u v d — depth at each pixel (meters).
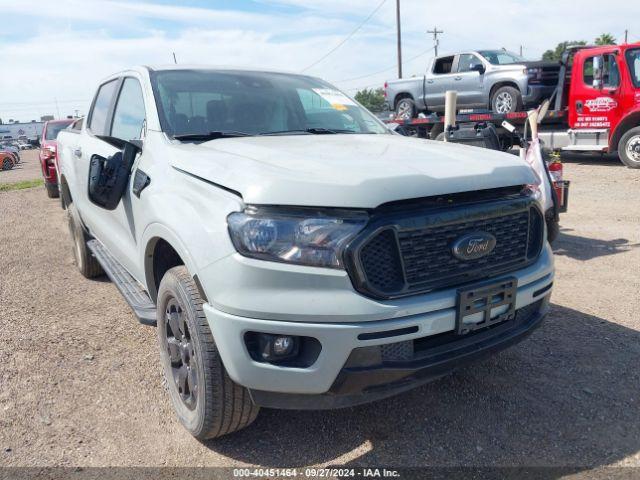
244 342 2.42
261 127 3.77
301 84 4.40
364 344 2.33
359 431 3.00
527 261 2.84
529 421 3.05
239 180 2.50
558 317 4.39
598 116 12.55
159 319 3.13
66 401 3.33
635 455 2.74
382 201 2.33
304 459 2.78
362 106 4.60
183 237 2.62
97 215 4.54
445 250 2.51
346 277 2.30
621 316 4.39
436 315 2.46
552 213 5.64
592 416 3.07
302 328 2.31
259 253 2.35
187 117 3.59
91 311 4.81
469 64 14.46
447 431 2.98
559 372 3.55
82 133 5.16
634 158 12.32
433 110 15.77
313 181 2.37
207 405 2.65
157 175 3.15
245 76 4.20
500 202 2.69
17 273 6.10
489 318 2.63
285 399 2.48
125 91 4.29
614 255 6.07
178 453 2.84
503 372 3.57
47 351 3.99
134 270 3.71
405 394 3.35
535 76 13.00
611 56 12.10
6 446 2.89
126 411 3.22
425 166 2.62
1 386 3.50
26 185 16.62
